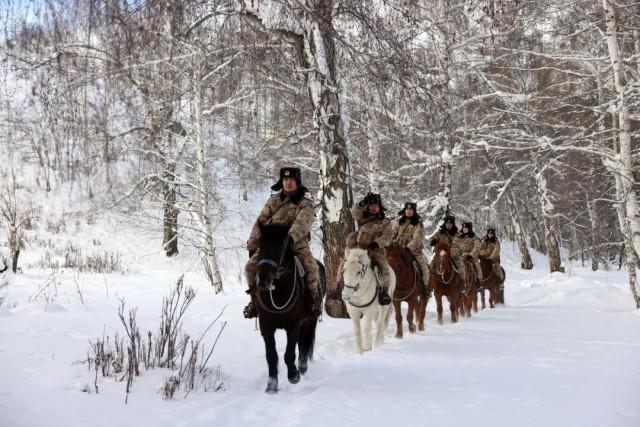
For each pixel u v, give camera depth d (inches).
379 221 396.5
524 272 1219.9
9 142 591.2
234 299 608.4
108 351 302.7
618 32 652.7
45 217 1044.5
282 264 272.1
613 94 703.7
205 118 692.7
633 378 277.7
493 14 587.5
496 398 243.9
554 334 442.0
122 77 500.4
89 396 232.2
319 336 421.7
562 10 706.8
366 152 754.2
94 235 1061.8
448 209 767.7
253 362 322.3
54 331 370.0
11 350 303.7
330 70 506.6
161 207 734.5
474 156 975.6
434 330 476.4
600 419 211.5
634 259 637.3
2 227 982.4
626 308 655.1
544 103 852.0
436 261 524.1
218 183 739.4
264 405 245.3
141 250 1029.2
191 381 261.3
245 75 476.7
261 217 295.0
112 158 649.6
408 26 471.5
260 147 682.8
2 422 194.2
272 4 417.7
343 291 349.1
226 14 406.6
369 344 380.2
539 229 1529.3
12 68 462.6
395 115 553.3
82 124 541.3
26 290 620.4
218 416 223.3
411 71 459.5
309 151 692.7
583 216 1169.4
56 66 468.4
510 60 840.3
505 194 1178.6
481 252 685.9
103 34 411.5
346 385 271.1
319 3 429.7
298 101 546.0
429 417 219.5
